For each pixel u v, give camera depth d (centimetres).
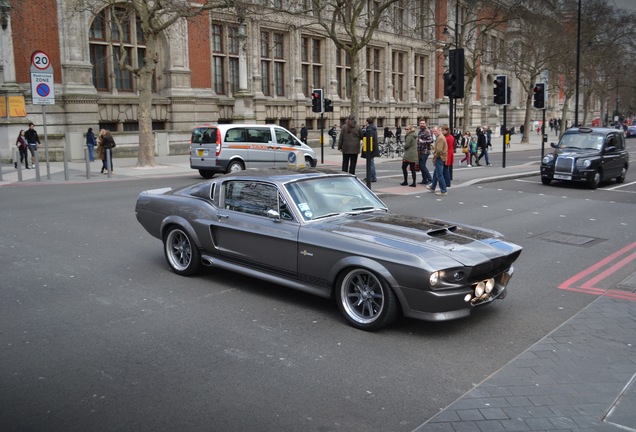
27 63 2480
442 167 1493
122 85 2877
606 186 1856
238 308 600
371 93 4559
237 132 1834
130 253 834
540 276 753
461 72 1531
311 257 573
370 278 543
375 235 553
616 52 5391
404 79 4953
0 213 1152
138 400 401
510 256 567
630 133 6956
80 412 384
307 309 600
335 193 650
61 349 488
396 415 386
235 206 661
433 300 503
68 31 2564
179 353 483
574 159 1742
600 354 489
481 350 502
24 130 2402
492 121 6738
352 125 1531
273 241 605
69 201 1326
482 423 375
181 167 2295
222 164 1798
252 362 467
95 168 2219
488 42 5441
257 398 406
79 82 2608
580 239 996
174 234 723
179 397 406
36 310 586
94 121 2662
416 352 494
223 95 3409
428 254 514
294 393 414
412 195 1473
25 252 831
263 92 3688
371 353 490
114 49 2816
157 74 3017
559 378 443
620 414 388
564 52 4556
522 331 550
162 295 640
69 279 698
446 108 5275
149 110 2230
